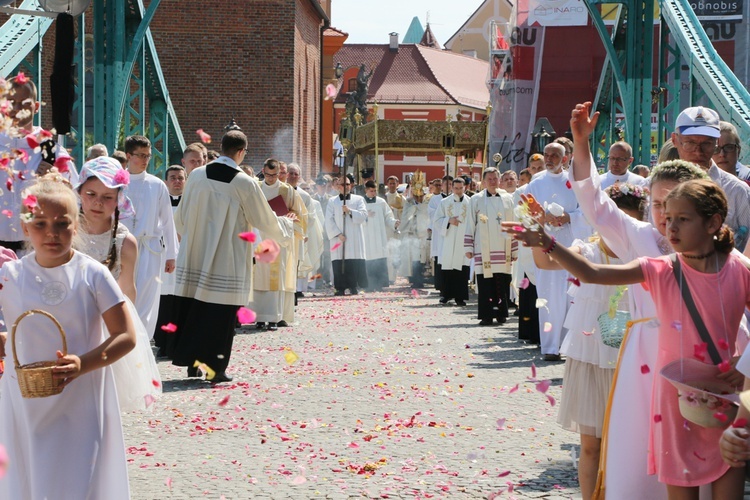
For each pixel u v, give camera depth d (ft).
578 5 151.94
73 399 19.79
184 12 152.46
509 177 77.30
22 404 19.63
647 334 21.52
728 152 32.86
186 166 59.82
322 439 33.91
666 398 19.61
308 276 97.76
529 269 60.23
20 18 64.95
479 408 39.37
